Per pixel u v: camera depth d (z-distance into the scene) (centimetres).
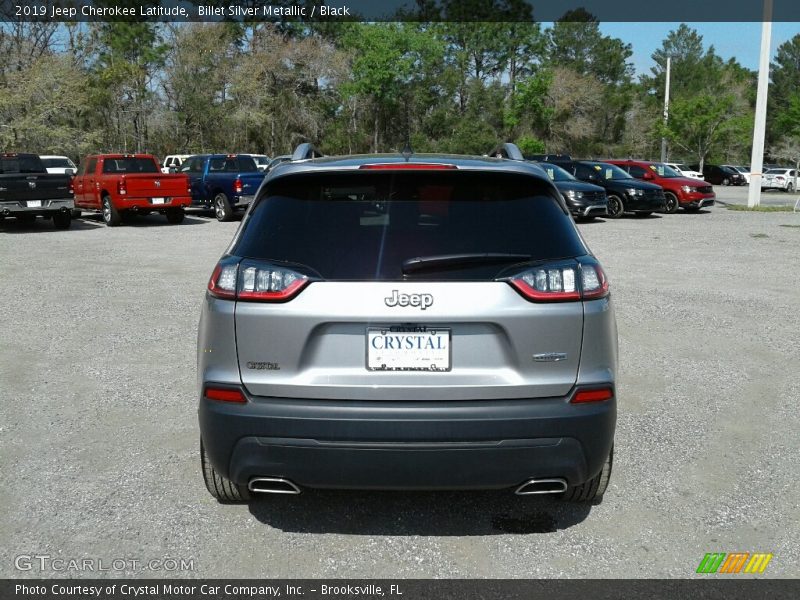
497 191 322
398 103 6334
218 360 308
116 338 706
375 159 344
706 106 4862
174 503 376
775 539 342
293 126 5878
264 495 386
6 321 779
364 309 296
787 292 953
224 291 308
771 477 407
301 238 309
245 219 334
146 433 467
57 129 3847
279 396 302
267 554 330
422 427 295
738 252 1355
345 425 296
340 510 371
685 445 451
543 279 301
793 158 4475
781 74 8850
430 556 329
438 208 314
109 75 4459
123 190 1823
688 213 2381
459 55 7188
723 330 746
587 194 1997
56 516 361
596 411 304
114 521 357
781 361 636
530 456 300
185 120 5266
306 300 298
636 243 1502
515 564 322
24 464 419
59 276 1074
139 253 1334
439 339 299
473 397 299
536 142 6219
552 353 301
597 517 364
